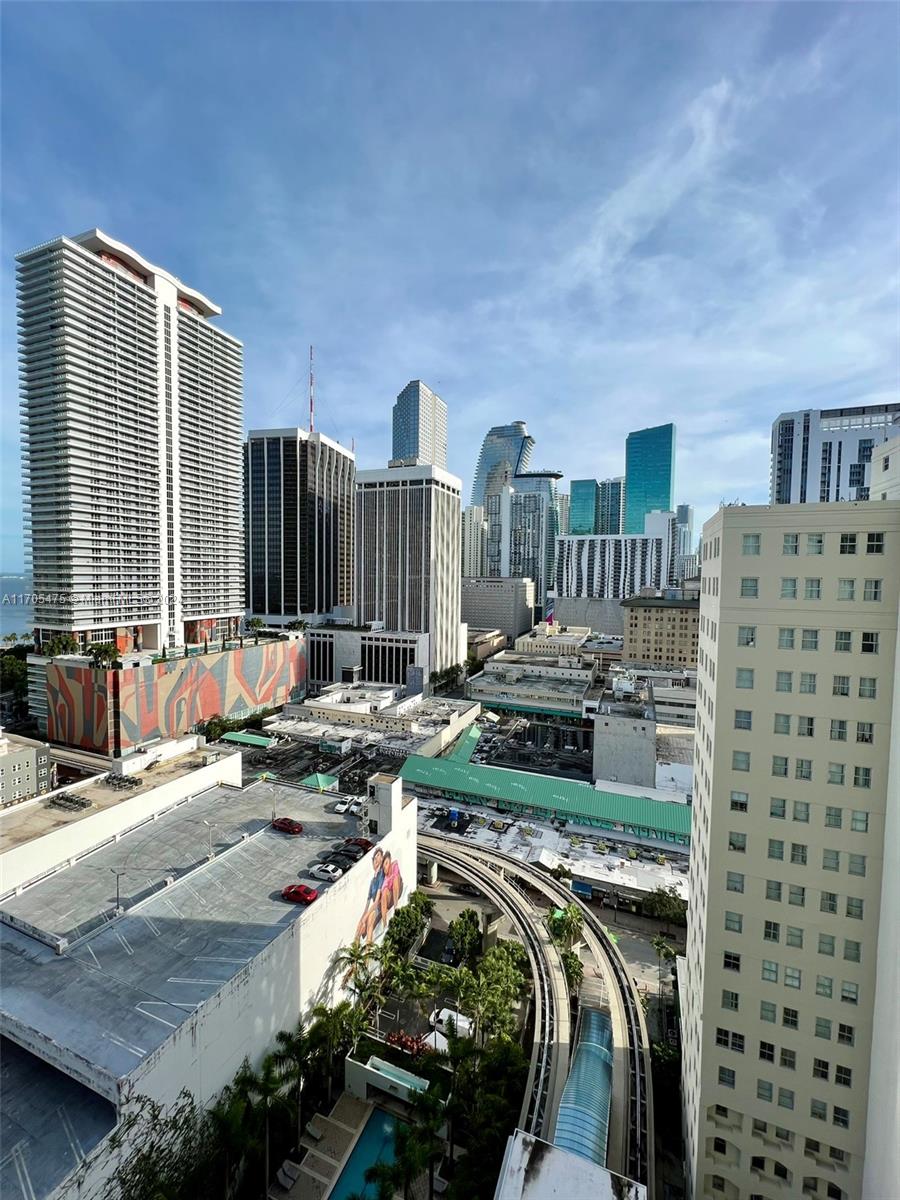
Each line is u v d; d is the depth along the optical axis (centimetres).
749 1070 4159
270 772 14088
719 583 4162
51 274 15125
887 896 3553
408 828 8400
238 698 18825
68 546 15612
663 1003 7131
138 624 17550
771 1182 4116
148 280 17888
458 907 9319
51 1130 3916
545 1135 4700
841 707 3781
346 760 14888
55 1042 4094
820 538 3803
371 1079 5697
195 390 19550
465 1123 5219
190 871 6594
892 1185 3148
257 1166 4981
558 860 9869
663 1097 5734
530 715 19988
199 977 4888
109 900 6088
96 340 15975
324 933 6116
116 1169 3775
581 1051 5488
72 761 12406
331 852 7119
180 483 19012
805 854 3919
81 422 15612
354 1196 4244
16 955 5122
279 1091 5103
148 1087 3953
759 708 4009
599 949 7288
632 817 10781
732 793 4119
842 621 3759
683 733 15275
